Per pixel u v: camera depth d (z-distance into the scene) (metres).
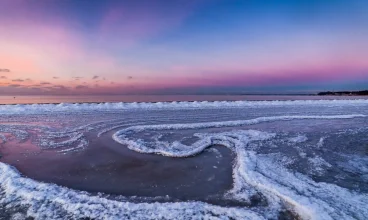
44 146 10.68
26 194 6.05
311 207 5.38
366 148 10.54
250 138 12.09
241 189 6.56
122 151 10.04
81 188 6.68
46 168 8.09
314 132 13.70
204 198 6.14
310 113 22.30
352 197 6.02
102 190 6.57
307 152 9.90
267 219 5.16
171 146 10.59
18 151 9.93
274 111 23.80
